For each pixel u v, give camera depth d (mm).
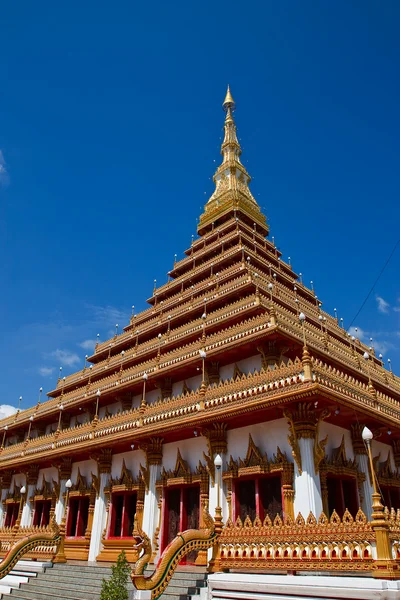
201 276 40656
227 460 21047
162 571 14844
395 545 12766
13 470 36969
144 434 24031
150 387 31906
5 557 22219
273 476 19344
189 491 22953
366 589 11992
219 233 45312
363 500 20219
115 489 26734
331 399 17766
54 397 46625
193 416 21625
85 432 29641
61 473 31188
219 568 15898
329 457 19766
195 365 27594
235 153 54812
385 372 34938
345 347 32406
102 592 14023
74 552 27766
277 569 14344
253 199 51031
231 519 19594
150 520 23406
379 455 23141
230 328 26672
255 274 32500
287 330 24000
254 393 19734
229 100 58562
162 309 40062
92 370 42219
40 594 19750
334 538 13539
